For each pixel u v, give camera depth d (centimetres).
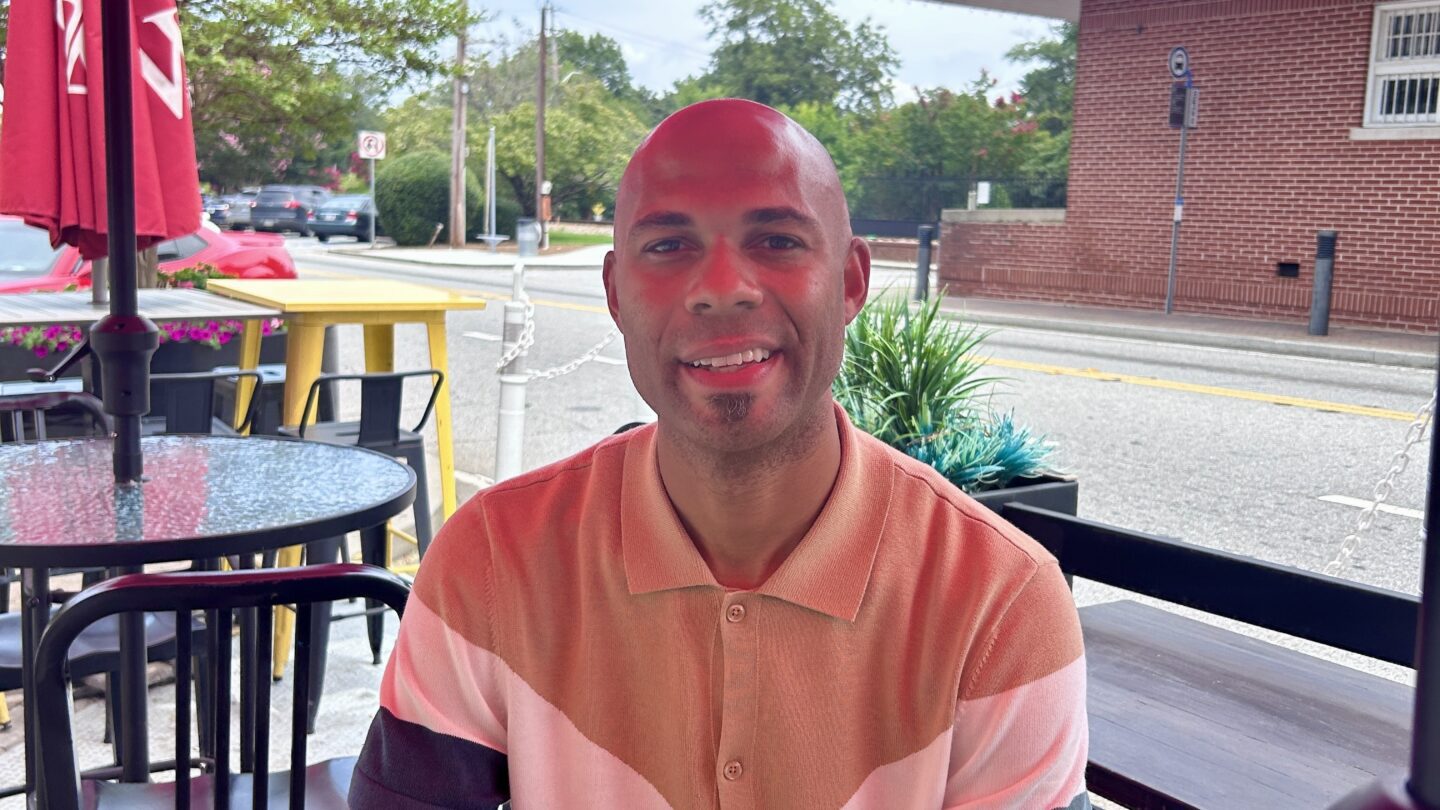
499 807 126
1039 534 257
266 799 172
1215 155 1519
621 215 105
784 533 107
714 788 108
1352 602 207
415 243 3806
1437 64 1338
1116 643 238
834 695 106
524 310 476
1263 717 204
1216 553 226
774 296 100
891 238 2647
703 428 101
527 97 4844
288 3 873
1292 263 1459
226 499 239
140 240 360
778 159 101
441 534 121
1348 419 848
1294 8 1428
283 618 369
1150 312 1584
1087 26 1628
